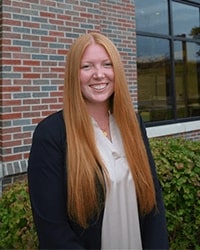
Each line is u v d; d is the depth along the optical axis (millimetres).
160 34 6961
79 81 1631
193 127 7301
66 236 1530
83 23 4594
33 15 4070
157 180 1889
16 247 2531
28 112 4008
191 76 7746
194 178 2969
